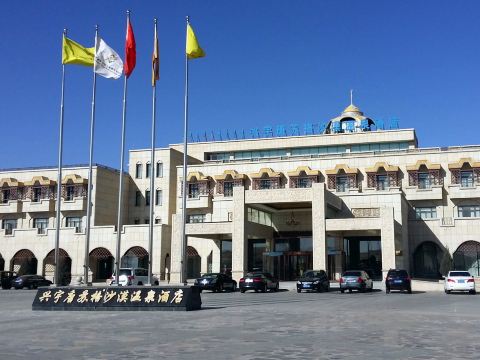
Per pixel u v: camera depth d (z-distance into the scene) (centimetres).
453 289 3534
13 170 6544
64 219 6178
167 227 5812
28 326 1602
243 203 4703
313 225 4494
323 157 5853
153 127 2752
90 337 1327
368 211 4956
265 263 5241
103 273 5934
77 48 2889
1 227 6488
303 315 1912
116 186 6425
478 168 5309
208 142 7162
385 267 4316
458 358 999
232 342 1216
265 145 6956
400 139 6469
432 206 5462
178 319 1777
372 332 1396
